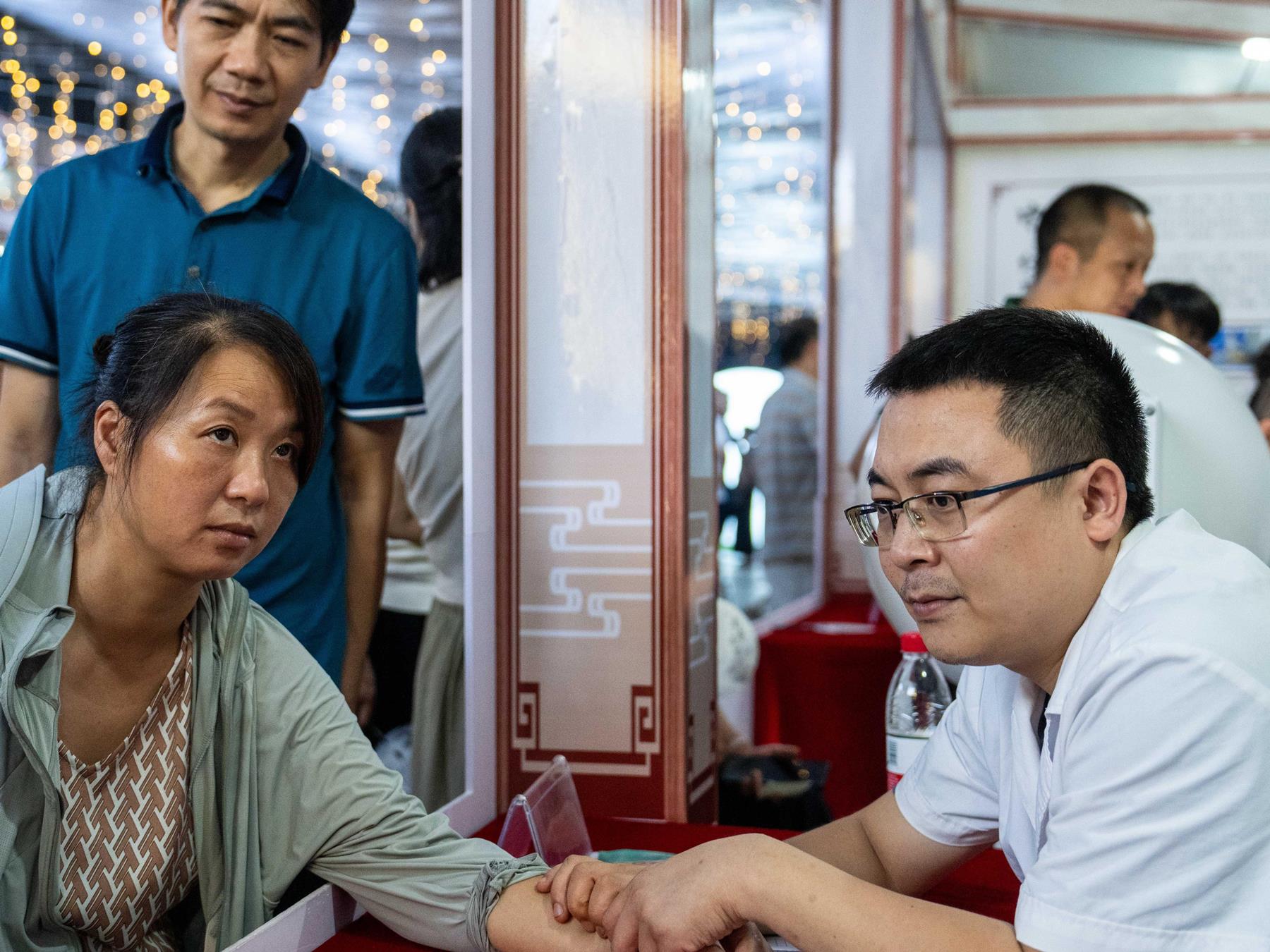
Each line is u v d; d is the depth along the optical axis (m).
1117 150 5.02
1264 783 0.83
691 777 1.73
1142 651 0.87
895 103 3.82
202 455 0.96
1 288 1.19
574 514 1.72
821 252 3.87
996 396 0.91
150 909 1.14
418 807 1.20
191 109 1.33
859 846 1.24
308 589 1.49
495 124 1.73
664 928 0.99
